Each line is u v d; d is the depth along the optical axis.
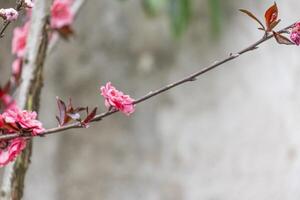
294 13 5.05
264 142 4.98
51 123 4.95
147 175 5.00
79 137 5.00
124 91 5.03
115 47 5.07
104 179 4.98
